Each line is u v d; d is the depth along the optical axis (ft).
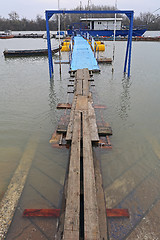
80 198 13.61
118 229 12.44
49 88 42.63
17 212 13.62
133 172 17.47
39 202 14.42
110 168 17.94
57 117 28.48
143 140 22.35
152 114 29.01
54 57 97.40
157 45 133.28
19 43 186.29
